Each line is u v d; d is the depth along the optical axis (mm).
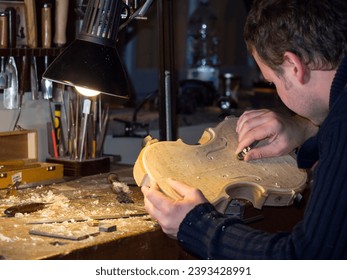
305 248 1352
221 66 4684
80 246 1594
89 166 2461
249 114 1972
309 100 1472
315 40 1410
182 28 4434
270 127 1910
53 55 2453
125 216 1861
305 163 1719
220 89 4207
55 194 2133
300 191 1864
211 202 1687
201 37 4473
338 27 1407
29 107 2568
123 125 3326
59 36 2473
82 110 2498
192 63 4477
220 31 4633
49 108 2598
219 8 4625
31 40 2408
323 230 1326
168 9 2594
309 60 1426
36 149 2449
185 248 1519
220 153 1952
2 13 2289
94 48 1853
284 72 1475
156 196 1565
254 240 1438
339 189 1319
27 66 2488
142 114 3666
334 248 1322
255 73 4938
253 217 2010
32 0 2387
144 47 4266
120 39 3656
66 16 2473
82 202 2033
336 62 1419
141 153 1879
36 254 1535
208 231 1481
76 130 2486
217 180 1806
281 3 1453
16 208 1883
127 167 2658
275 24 1449
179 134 3414
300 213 2195
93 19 1861
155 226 1776
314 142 1665
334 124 1354
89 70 1826
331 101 1396
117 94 1854
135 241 1708
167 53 2623
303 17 1418
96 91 1850
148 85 4316
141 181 1781
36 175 2279
